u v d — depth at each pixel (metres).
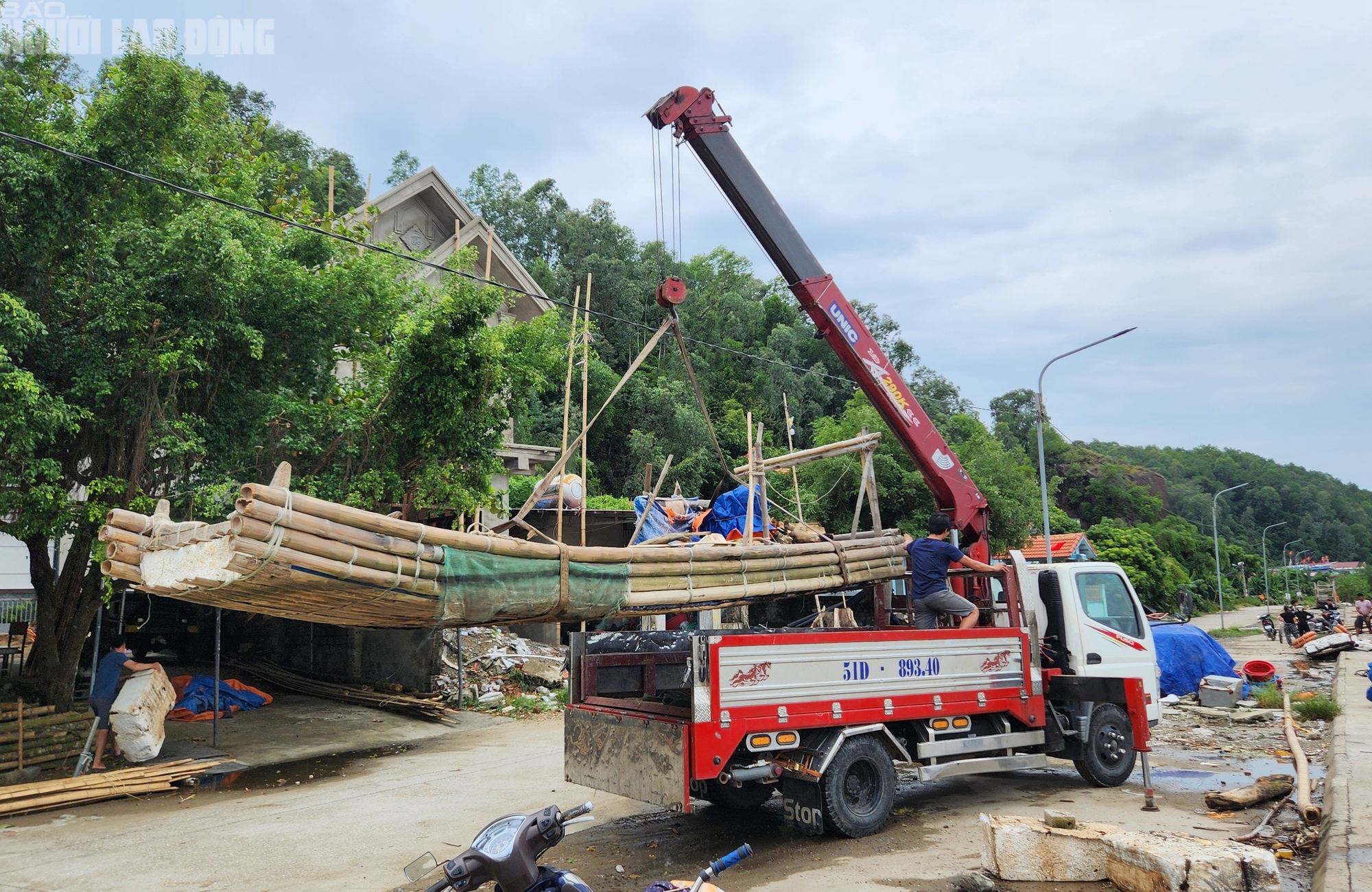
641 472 28.72
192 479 9.26
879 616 8.56
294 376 10.31
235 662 17.28
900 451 25.62
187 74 8.84
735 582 7.28
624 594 6.53
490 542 5.75
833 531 25.20
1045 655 8.12
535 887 2.66
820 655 6.35
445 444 10.37
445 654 14.38
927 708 6.85
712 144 8.30
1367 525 136.75
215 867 6.11
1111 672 8.17
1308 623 29.83
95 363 8.31
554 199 39.69
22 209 8.19
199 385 9.22
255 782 9.16
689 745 5.78
